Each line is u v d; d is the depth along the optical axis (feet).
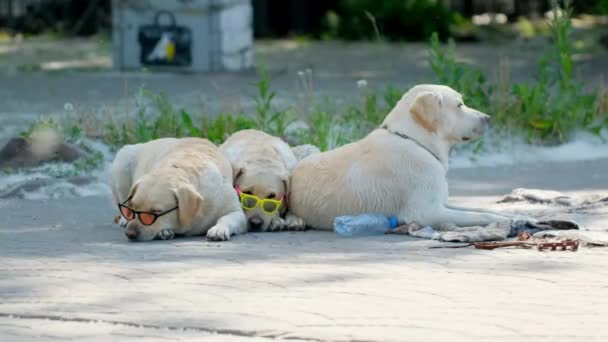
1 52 114.93
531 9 144.36
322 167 39.86
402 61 104.53
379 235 38.32
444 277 31.24
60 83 87.25
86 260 34.30
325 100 64.90
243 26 98.78
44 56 110.42
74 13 136.05
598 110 63.10
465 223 38.37
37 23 135.54
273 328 26.09
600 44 113.70
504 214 38.86
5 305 28.81
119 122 60.85
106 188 49.70
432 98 38.75
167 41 95.35
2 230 40.27
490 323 26.40
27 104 74.18
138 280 31.32
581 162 55.77
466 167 55.31
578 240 35.73
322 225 39.73
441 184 38.86
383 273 31.81
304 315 27.20
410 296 29.04
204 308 28.07
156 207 37.17
